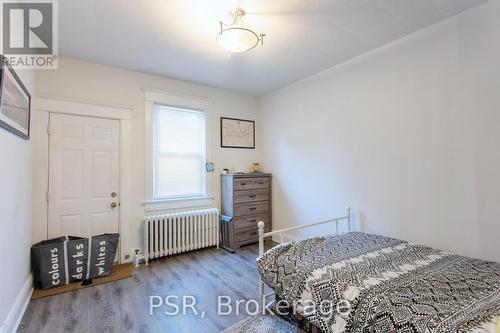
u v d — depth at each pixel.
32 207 2.64
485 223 2.05
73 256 2.67
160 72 3.43
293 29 2.39
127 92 3.32
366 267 1.74
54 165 2.85
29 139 2.43
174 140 3.74
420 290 1.43
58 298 2.38
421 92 2.43
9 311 1.83
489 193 2.03
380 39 2.60
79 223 2.98
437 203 2.33
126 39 2.56
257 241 4.07
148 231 3.30
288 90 3.96
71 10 2.08
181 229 3.57
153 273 2.93
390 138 2.68
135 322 2.02
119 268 3.06
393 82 2.64
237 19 2.08
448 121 2.26
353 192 3.05
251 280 2.75
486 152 2.05
